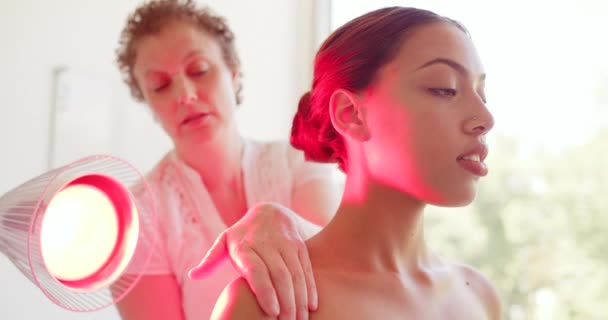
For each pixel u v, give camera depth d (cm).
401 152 67
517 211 169
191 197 112
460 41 69
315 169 119
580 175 163
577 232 164
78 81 141
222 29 116
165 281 105
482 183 171
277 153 120
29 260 75
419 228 74
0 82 131
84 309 84
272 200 116
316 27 183
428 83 67
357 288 70
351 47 71
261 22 174
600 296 162
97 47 145
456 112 67
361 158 71
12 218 80
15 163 133
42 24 137
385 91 68
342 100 71
